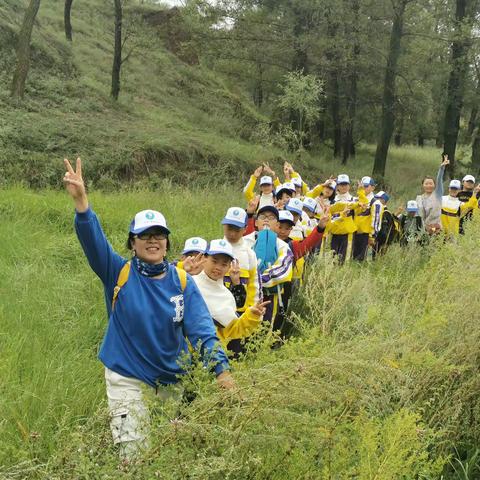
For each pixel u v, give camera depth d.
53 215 11.51
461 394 4.92
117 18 23.38
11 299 6.96
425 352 5.00
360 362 3.98
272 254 6.65
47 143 17.12
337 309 6.28
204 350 3.94
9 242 9.05
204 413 3.41
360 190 11.27
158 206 13.17
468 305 5.55
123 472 3.16
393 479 3.47
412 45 28.09
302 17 27.00
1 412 4.50
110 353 4.04
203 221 12.47
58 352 5.80
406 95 28.19
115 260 4.12
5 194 12.55
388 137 27.14
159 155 18.95
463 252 7.37
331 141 36.66
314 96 24.81
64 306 7.01
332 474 3.53
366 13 26.86
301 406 3.98
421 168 31.72
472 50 26.09
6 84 20.45
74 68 24.81
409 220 11.86
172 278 4.10
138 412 3.70
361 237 11.37
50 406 4.50
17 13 26.59
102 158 17.41
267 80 32.06
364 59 27.34
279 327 6.91
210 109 28.67
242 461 3.34
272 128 28.61
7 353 5.52
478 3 29.30
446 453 4.71
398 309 6.42
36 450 3.75
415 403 4.69
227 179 19.38
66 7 28.00
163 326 4.01
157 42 32.28
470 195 12.90
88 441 3.37
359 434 3.84
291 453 3.56
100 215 11.57
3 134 16.58
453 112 27.98
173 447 3.19
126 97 24.80
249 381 3.65
